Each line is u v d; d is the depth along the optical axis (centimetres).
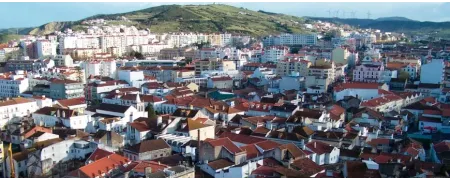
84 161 15100
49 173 14562
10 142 17975
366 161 13412
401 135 19562
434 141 18588
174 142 16012
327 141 16812
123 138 16950
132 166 12438
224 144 14475
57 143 15312
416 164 13688
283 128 18788
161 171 11925
